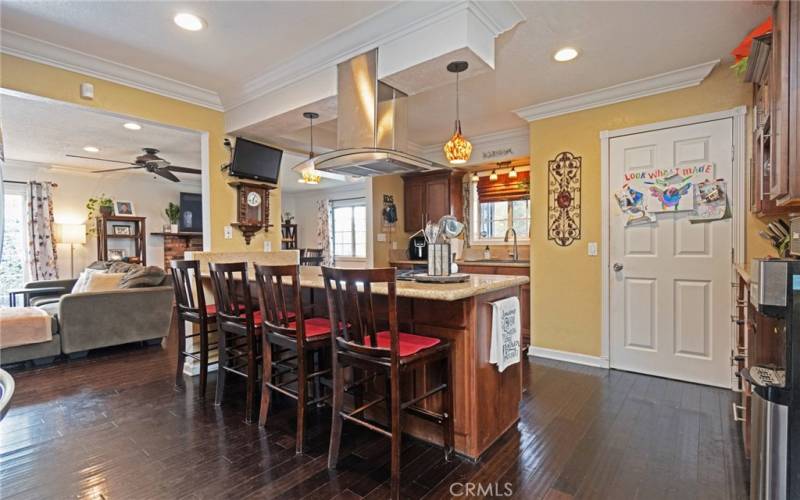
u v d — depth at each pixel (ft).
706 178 9.87
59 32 8.10
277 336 7.67
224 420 8.36
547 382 10.23
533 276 12.75
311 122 10.87
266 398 7.97
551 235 12.36
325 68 9.07
